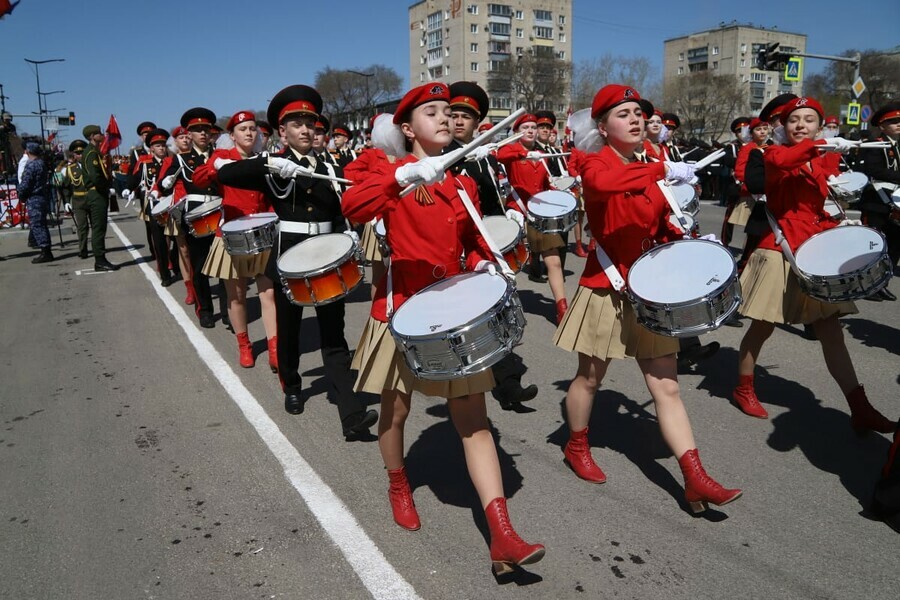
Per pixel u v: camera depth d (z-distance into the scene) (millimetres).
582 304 3641
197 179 5699
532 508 3650
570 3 90312
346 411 4445
